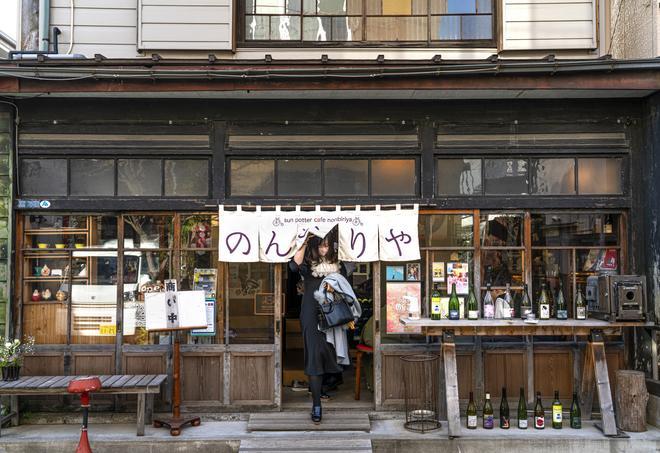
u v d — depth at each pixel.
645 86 5.87
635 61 5.71
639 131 6.39
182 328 5.72
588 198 6.36
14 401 6.05
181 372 6.21
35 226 6.36
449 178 6.42
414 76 5.82
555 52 6.65
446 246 6.37
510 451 5.54
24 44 6.51
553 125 6.40
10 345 5.80
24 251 6.32
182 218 6.38
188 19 6.55
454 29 6.73
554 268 6.41
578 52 6.66
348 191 6.39
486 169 6.42
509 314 6.15
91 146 6.29
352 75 5.75
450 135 6.39
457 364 6.29
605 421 5.61
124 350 6.25
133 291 6.35
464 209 6.36
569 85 5.88
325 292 5.82
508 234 6.42
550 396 6.28
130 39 6.61
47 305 6.33
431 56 6.67
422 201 6.29
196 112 6.34
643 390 5.81
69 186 6.30
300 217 6.18
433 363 6.22
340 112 6.37
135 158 6.35
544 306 6.00
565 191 6.42
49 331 6.32
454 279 6.36
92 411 6.19
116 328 6.30
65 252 6.34
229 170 6.37
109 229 6.38
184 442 5.57
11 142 6.20
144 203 6.26
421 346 6.26
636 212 6.35
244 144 6.34
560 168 6.45
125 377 5.92
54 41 6.47
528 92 6.05
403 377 6.21
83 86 5.84
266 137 6.37
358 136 6.38
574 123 6.41
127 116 6.32
